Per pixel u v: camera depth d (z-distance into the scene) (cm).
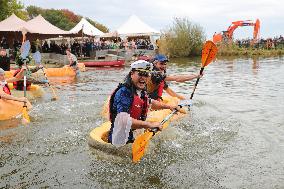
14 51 2252
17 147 555
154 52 2762
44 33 2386
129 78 452
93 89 1191
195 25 3312
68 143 569
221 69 2016
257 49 3734
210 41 702
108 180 437
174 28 3250
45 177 447
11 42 2555
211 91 1160
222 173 458
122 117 436
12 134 621
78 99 966
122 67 2186
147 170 463
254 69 1984
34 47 2586
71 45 2736
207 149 545
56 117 738
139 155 444
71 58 1625
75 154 520
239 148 553
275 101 959
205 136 611
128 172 457
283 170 468
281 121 725
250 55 3456
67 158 506
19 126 670
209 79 1507
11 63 2059
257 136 618
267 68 2039
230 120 732
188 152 529
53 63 2286
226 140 592
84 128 655
